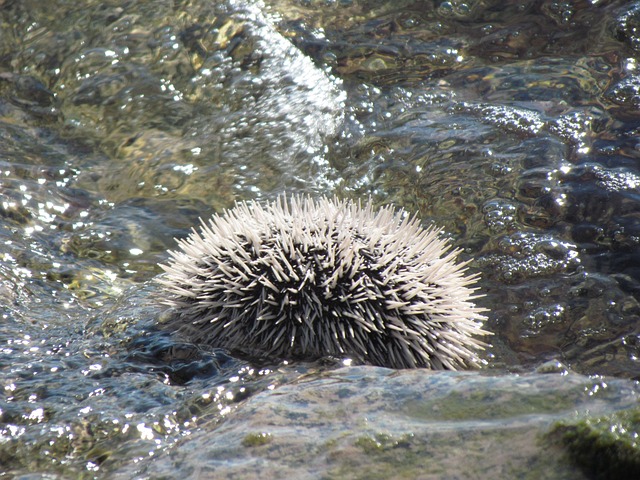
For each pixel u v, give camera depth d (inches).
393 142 290.2
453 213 251.4
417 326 171.6
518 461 107.3
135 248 248.7
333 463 114.4
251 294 174.7
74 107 320.8
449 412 122.7
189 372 167.6
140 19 345.7
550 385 123.1
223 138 303.9
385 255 175.8
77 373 166.1
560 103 289.3
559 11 339.6
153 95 323.9
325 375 150.0
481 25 343.3
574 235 231.3
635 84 290.0
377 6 358.0
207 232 188.7
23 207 260.1
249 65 329.7
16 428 142.5
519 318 202.1
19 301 207.8
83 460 134.0
